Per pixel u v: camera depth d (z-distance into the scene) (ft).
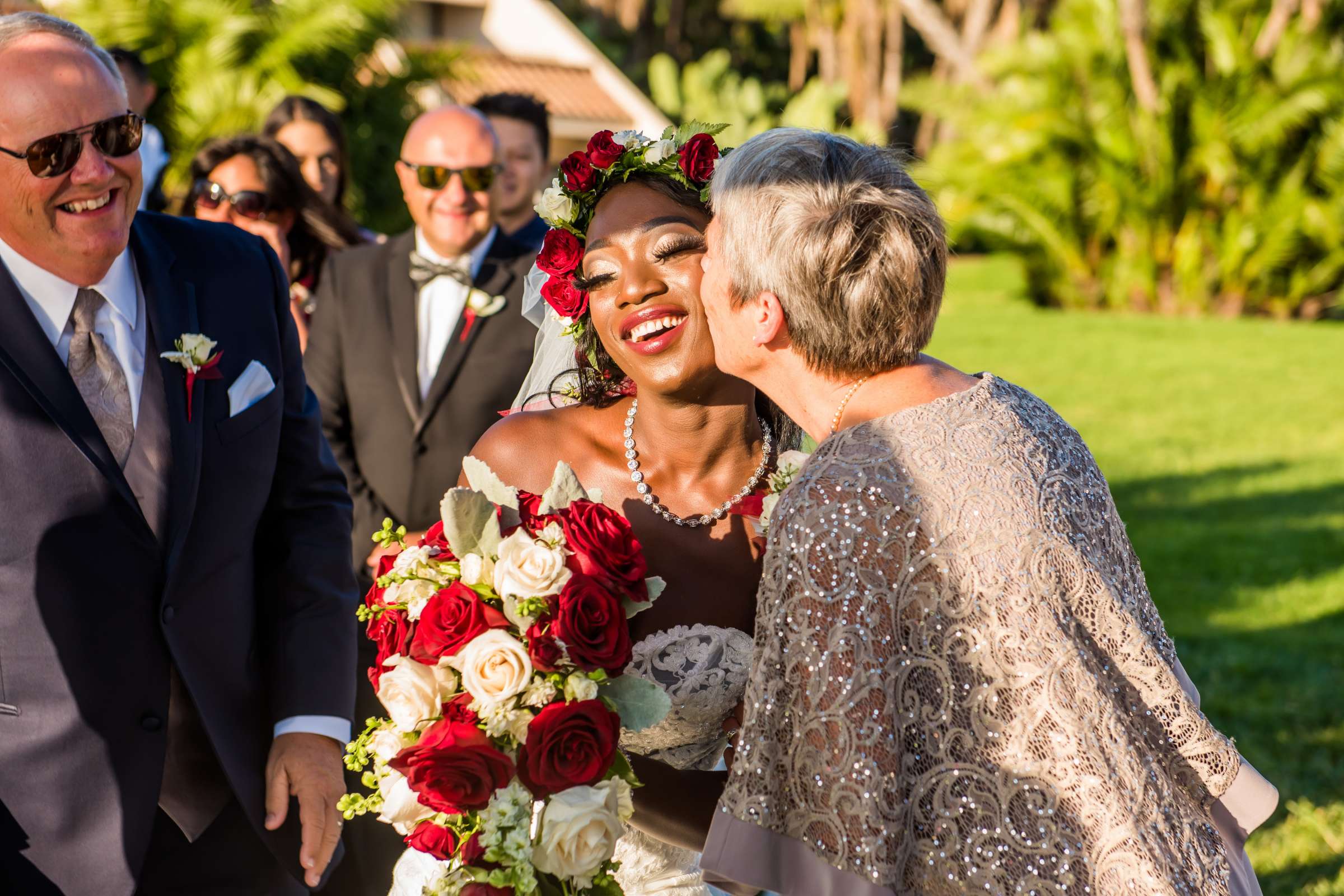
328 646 8.21
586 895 6.27
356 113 42.01
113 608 7.29
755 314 5.93
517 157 17.95
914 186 5.89
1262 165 64.49
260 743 8.09
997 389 5.99
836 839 5.36
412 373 13.56
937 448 5.61
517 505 6.68
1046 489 5.63
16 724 7.13
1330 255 64.08
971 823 5.32
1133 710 5.64
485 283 13.75
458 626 6.09
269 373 8.10
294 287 15.60
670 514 7.41
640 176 6.99
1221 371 49.16
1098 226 69.10
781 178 5.82
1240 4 64.49
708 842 5.66
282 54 39.78
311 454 8.58
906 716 5.40
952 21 105.50
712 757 7.79
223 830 8.04
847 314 5.74
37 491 7.06
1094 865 5.25
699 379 7.03
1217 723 16.51
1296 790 14.51
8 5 12.42
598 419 7.64
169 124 37.88
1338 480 31.68
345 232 15.58
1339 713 16.76
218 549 7.73
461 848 6.11
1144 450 35.70
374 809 6.48
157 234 8.02
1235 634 20.27
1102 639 5.58
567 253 7.19
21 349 7.08
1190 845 5.57
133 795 7.34
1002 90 71.36
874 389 5.92
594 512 6.50
